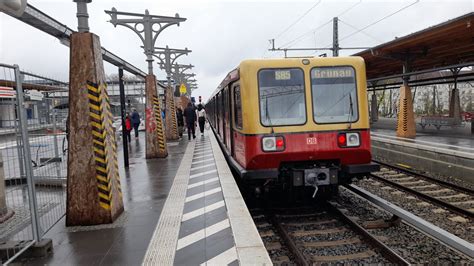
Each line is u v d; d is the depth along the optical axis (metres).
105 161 5.28
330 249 5.40
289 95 6.86
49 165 7.61
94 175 5.26
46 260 4.15
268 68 6.85
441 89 24.38
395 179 10.46
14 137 4.86
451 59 19.30
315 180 6.86
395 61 18.50
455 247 4.53
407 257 5.06
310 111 6.85
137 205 6.34
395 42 13.75
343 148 6.90
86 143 5.23
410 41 13.23
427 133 17.94
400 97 16.56
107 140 5.41
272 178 6.96
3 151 5.68
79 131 5.22
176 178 8.62
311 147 6.82
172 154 13.14
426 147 11.77
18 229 4.90
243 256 3.94
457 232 6.18
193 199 6.61
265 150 6.73
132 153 14.15
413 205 7.74
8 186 5.82
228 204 6.00
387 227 6.30
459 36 12.30
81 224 5.27
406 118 16.16
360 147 6.95
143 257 4.13
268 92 6.82
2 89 4.41
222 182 7.77
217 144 15.05
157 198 6.79
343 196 8.52
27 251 4.25
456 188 9.03
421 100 26.23
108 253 4.28
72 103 5.17
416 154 12.34
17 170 5.82
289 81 6.88
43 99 7.22
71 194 5.26
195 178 8.54
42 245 4.25
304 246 5.53
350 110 6.97
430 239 5.72
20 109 4.20
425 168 11.86
